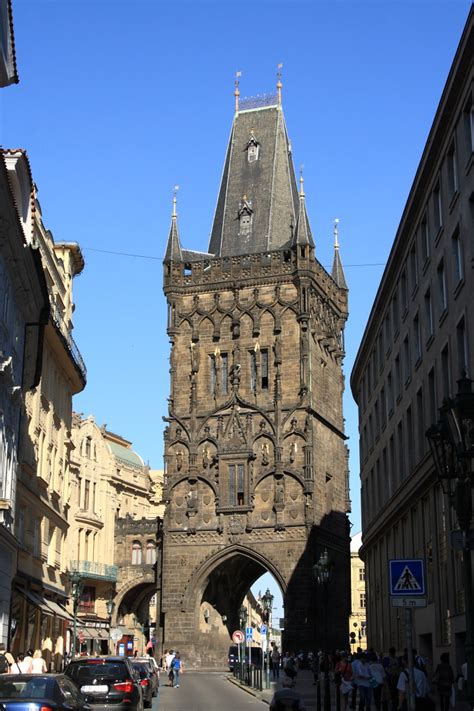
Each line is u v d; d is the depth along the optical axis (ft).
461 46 126.00
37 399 172.35
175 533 298.15
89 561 338.75
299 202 313.94
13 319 138.21
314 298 309.63
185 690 193.36
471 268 127.65
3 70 114.83
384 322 216.54
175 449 304.91
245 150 341.00
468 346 129.39
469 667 60.13
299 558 284.20
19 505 159.02
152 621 431.43
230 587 318.86
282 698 72.43
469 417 64.08
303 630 279.08
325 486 303.27
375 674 117.39
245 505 291.79
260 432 296.30
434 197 154.81
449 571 143.23
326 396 313.73
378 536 227.20
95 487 354.74
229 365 305.53
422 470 161.27
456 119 135.54
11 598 148.15
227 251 325.01
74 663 100.53
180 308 314.76
